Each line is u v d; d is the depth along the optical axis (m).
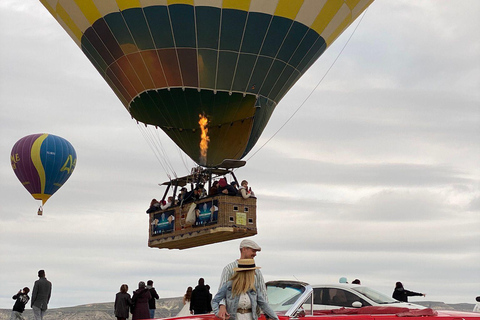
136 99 20.14
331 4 19.42
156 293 18.83
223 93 19.50
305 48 20.00
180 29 18.67
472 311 11.70
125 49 19.34
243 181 18.47
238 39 18.92
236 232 17.92
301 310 8.87
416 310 9.80
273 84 20.06
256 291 6.68
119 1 18.70
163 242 19.62
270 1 18.61
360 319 9.24
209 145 20.36
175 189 20.17
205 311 16.39
